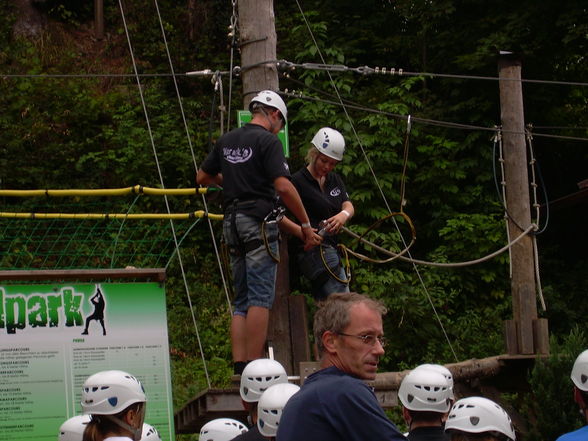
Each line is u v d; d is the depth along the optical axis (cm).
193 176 2305
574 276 2298
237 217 1029
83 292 1034
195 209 2272
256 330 1025
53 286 1029
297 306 1184
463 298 2169
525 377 1516
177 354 1936
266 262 1027
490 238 2169
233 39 1327
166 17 2695
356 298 562
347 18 2572
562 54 2373
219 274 2186
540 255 2362
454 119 2359
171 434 1019
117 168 2264
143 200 2227
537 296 2106
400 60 2534
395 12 2550
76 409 1009
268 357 1127
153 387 1027
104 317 1034
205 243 2253
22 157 2269
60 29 2641
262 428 761
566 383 1377
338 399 522
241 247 1035
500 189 2311
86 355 1021
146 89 2480
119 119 2375
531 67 2395
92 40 2647
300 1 2639
